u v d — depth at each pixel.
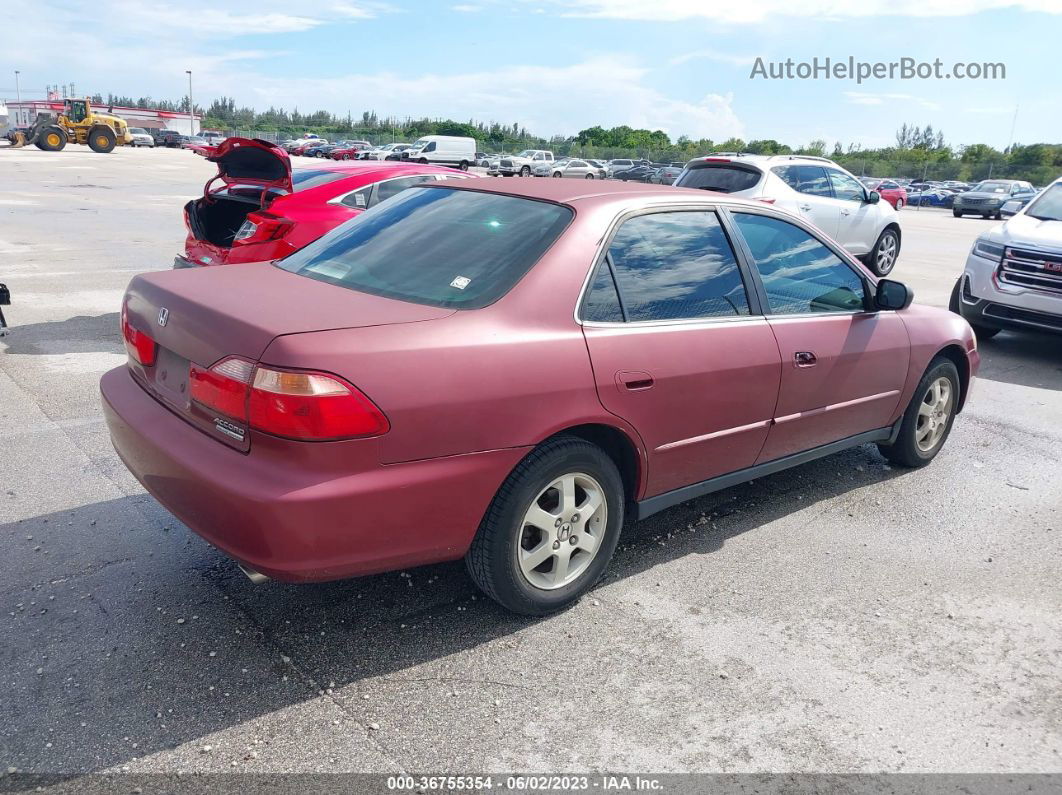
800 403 3.90
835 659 3.04
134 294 3.29
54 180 25.45
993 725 2.73
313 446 2.47
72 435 4.80
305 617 3.12
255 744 2.46
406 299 2.93
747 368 3.56
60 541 3.58
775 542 3.96
